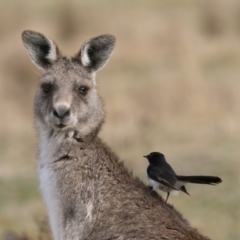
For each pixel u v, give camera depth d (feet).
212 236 148.87
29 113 269.23
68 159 106.32
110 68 315.99
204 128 227.61
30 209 170.30
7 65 320.70
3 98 289.53
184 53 315.78
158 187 99.66
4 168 206.80
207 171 183.93
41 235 132.46
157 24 369.50
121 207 102.01
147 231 99.19
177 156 199.41
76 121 106.73
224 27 379.96
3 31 380.99
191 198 168.66
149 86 271.28
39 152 110.63
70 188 104.53
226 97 248.73
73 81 109.40
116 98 261.03
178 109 246.27
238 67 300.61
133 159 200.13
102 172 104.63
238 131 220.84
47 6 436.35
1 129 252.01
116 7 445.78
